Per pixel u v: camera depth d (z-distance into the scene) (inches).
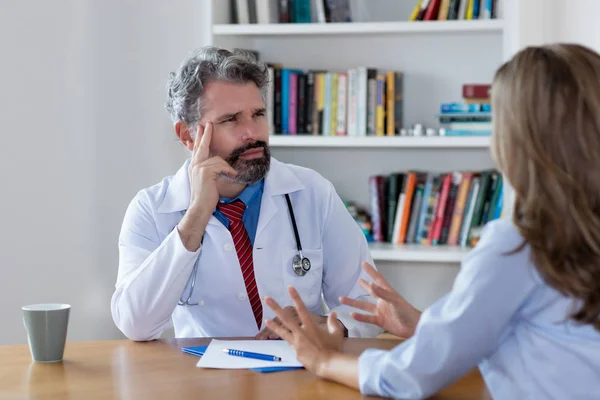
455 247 111.5
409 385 43.1
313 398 45.9
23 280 117.7
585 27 99.6
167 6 119.6
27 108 116.9
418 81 119.7
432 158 120.0
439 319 41.7
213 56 73.9
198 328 75.2
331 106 114.7
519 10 104.7
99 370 53.4
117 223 120.8
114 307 69.4
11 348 60.8
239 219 74.5
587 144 38.4
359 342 61.1
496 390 41.8
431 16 112.0
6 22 115.4
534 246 39.4
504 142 40.7
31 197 117.6
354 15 119.8
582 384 39.3
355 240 79.3
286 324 51.9
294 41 122.2
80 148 119.3
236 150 71.9
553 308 40.4
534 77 39.6
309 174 81.0
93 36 119.1
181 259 66.9
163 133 120.8
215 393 47.2
